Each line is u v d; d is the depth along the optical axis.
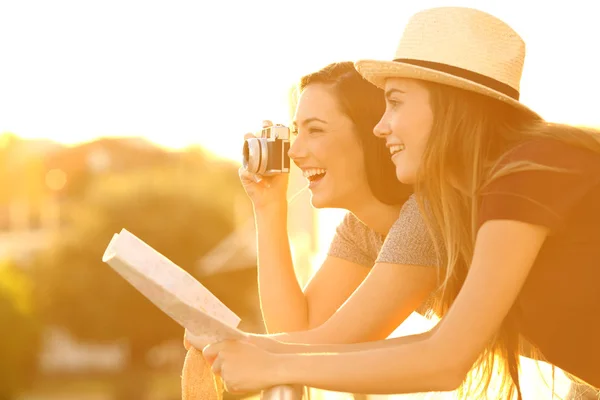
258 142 3.21
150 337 46.47
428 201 2.62
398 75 2.40
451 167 2.40
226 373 2.10
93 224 46.47
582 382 2.68
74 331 46.25
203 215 46.88
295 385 2.14
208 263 46.22
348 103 3.11
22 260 53.84
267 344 2.35
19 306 38.94
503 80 2.41
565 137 2.28
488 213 2.25
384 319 2.75
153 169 49.84
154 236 46.00
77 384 48.03
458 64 2.40
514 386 2.58
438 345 2.18
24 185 73.94
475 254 2.26
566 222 2.26
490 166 2.35
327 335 2.72
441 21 2.43
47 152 76.06
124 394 44.41
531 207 2.21
